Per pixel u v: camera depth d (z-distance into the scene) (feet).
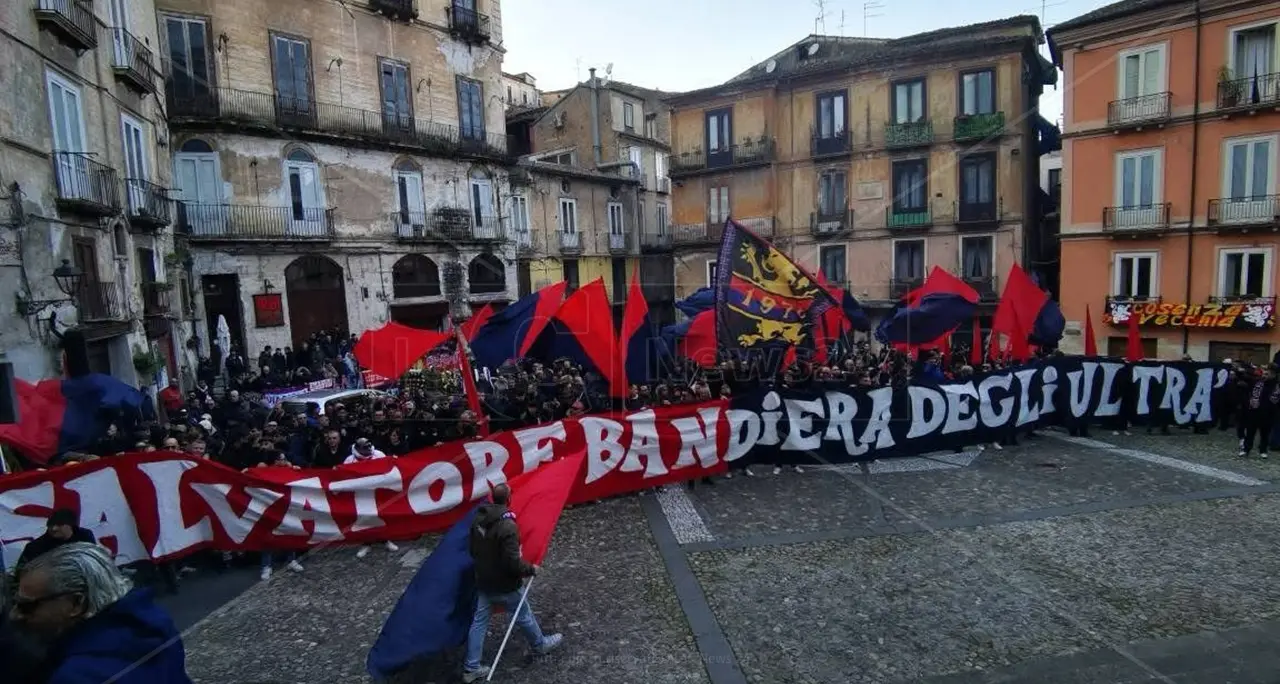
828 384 39.37
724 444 37.01
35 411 29.12
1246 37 71.97
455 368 64.08
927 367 44.06
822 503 32.81
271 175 82.38
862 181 102.53
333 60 88.07
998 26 94.17
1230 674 18.22
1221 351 75.51
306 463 33.04
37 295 38.45
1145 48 77.56
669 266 138.41
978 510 31.04
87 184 44.39
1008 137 93.09
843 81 102.53
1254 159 72.23
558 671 19.65
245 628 22.71
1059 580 24.02
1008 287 47.42
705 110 112.78
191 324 73.10
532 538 21.16
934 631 21.03
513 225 110.11
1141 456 39.78
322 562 27.89
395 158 94.27
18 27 37.76
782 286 40.01
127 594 8.91
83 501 24.40
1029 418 43.98
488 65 107.65
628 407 38.55
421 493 29.84
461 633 19.07
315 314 86.94
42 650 8.31
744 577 25.11
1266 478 34.96
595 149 131.85
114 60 51.42
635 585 24.89
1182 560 25.31
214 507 26.40
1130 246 80.74
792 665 19.48
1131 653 19.39
